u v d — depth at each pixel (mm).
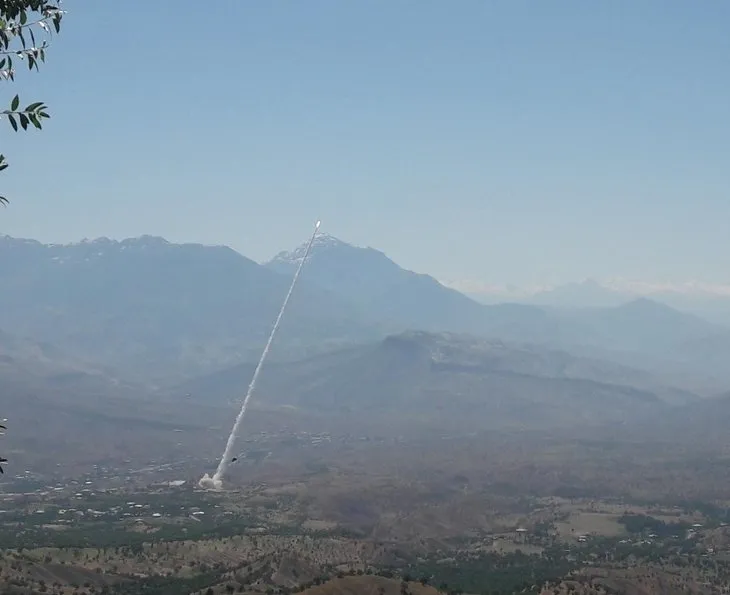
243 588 164375
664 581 191875
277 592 153875
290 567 182750
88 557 198750
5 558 179250
